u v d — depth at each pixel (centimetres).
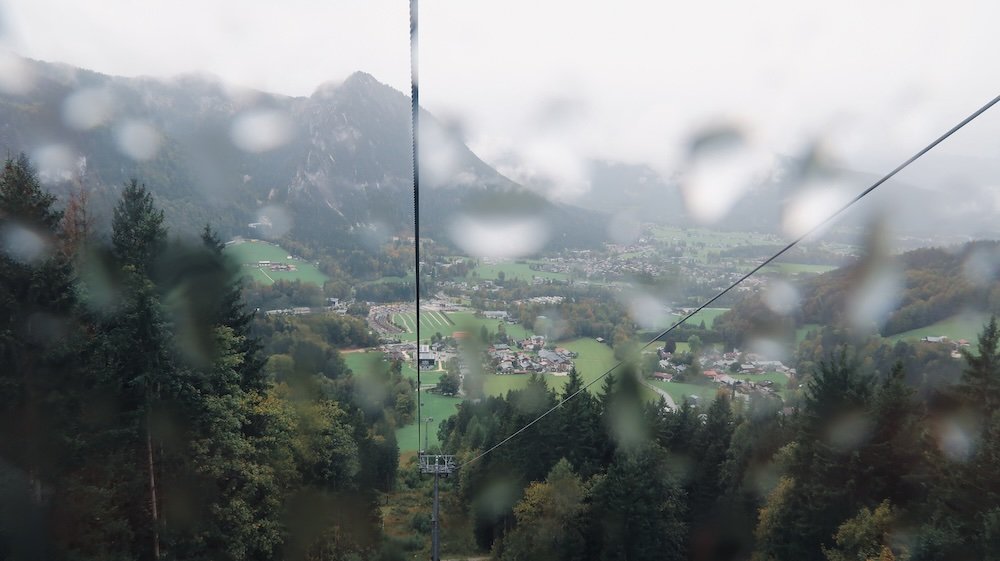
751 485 3045
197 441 1758
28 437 1461
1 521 1354
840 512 2516
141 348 1648
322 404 2898
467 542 3462
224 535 1761
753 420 3300
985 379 2441
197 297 2003
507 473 3669
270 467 2088
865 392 2706
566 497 3122
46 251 1590
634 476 3056
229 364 2009
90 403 1584
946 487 2203
